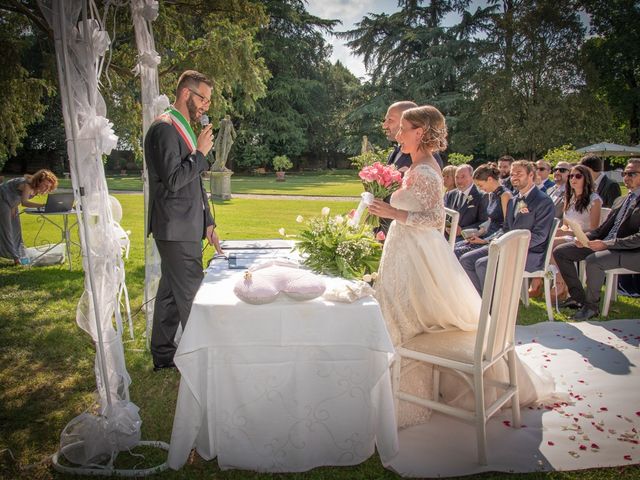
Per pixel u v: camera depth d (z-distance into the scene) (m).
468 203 5.31
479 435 2.32
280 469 2.26
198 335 2.12
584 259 4.66
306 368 2.22
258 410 2.23
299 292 2.12
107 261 2.41
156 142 2.86
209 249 7.26
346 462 2.31
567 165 6.15
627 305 5.00
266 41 34.84
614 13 30.11
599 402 2.97
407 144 2.69
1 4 6.66
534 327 4.32
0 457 2.38
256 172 36.53
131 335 3.96
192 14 9.21
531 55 29.50
